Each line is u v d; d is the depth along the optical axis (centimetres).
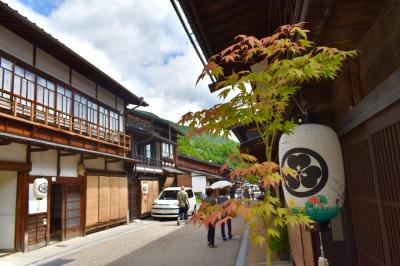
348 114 365
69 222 1416
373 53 309
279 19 484
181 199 1850
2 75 1091
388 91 258
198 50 542
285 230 834
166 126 2872
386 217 298
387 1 267
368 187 341
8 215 1143
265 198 264
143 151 2498
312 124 325
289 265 779
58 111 1301
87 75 1622
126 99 2075
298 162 314
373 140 313
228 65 523
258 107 264
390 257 293
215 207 262
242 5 455
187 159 3562
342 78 395
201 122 271
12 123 1112
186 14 422
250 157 277
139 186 2205
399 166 263
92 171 1612
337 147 321
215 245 1148
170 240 1316
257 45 277
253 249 1011
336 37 323
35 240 1185
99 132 1702
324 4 236
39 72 1278
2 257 1045
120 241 1353
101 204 1673
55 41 1234
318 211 306
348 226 402
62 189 1395
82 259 1023
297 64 248
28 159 1183
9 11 1004
